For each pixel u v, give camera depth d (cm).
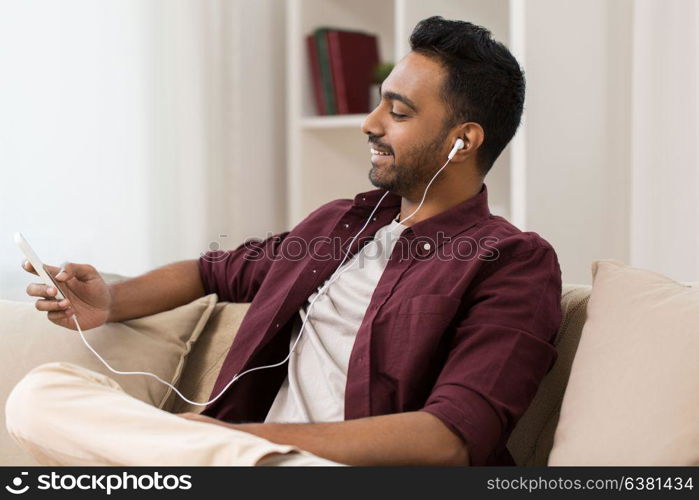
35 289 140
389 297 137
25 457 139
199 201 298
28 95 252
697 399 107
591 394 117
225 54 309
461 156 145
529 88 246
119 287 154
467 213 145
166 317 157
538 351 126
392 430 115
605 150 267
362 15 340
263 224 326
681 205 236
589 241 265
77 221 264
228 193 312
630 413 111
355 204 155
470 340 125
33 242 254
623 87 266
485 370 122
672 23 237
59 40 259
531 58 246
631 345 117
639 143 241
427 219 144
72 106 262
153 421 102
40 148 255
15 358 145
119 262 276
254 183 321
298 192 322
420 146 145
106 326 151
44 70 255
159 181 288
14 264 249
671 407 108
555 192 256
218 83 305
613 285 129
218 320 161
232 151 311
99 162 270
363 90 326
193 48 295
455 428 117
